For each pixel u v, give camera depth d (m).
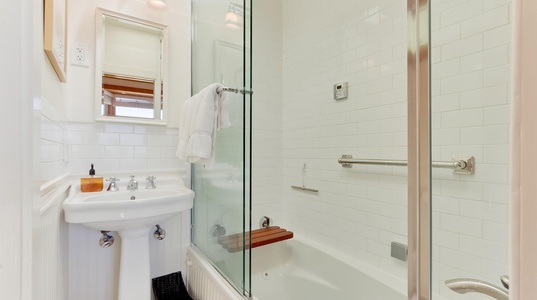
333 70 1.78
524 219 0.27
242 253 1.07
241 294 1.07
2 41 0.42
